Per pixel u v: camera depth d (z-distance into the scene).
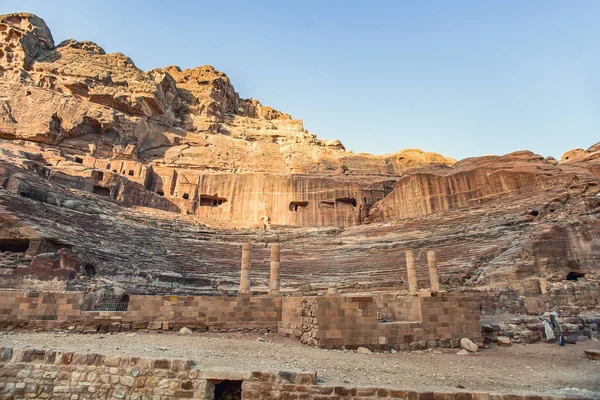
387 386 6.54
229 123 68.69
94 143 45.94
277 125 72.69
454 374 8.12
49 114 43.78
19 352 7.23
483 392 6.04
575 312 17.17
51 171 34.19
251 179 47.69
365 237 36.50
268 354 9.34
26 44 51.09
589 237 23.31
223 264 28.98
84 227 25.22
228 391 6.97
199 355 8.59
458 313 11.84
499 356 10.41
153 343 10.17
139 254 25.64
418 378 7.67
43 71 50.38
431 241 31.22
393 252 31.61
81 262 20.08
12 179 24.83
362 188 48.41
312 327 11.12
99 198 33.56
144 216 33.94
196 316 13.12
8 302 11.95
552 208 28.94
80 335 11.30
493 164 40.31
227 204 46.25
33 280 17.38
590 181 28.28
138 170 43.97
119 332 12.22
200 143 56.06
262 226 41.50
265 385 6.42
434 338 11.39
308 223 45.62
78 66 52.72
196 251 29.94
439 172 42.53
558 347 11.77
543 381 7.59
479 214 33.47
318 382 6.76
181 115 62.25
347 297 11.10
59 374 6.97
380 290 25.02
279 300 13.93
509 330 12.88
